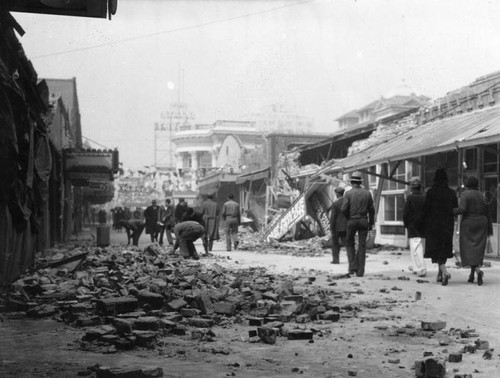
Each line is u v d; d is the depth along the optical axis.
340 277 11.27
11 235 9.95
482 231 10.06
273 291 8.66
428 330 6.21
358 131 25.88
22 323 6.67
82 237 31.38
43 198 13.87
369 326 6.49
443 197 10.18
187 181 63.81
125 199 69.00
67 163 25.00
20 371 4.49
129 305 6.85
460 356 4.87
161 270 10.68
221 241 25.97
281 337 5.95
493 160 15.79
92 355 5.07
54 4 6.58
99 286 8.99
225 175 42.53
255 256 17.23
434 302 8.15
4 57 9.64
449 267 13.24
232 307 7.14
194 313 6.98
